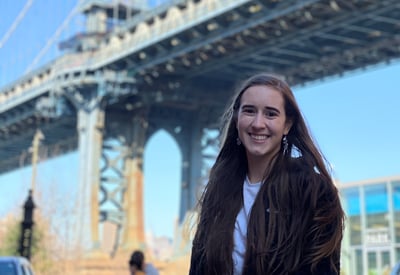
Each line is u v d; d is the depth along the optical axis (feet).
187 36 192.44
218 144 12.66
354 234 171.22
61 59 228.22
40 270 194.90
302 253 10.64
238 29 175.22
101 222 235.40
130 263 46.32
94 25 245.86
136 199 239.71
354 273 168.86
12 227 195.21
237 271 11.03
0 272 47.37
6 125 273.33
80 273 207.51
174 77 221.46
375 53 196.34
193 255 11.76
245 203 11.49
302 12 163.12
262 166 11.75
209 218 11.65
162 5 196.44
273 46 187.93
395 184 162.91
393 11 164.14
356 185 170.60
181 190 248.32
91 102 228.22
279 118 11.64
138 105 236.63
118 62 217.97
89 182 225.56
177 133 252.21
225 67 214.28
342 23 169.48
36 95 239.09
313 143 11.77
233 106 12.20
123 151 242.58
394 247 161.58
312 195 10.83
